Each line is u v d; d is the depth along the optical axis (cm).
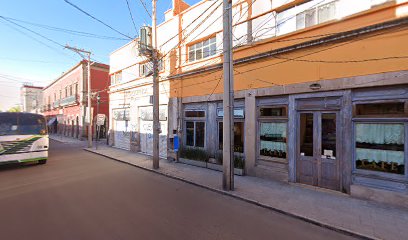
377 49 572
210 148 1028
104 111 2580
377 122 582
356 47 605
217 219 482
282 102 772
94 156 1378
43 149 1062
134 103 1551
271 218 492
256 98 838
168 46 1241
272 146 797
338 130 646
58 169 987
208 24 1028
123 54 1694
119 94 1730
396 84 549
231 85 667
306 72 700
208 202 586
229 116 664
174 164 1064
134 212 512
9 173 902
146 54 1016
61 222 456
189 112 1136
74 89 2695
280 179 759
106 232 415
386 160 571
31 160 1016
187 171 914
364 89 602
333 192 639
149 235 406
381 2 591
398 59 542
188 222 465
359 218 476
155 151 966
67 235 402
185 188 708
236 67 896
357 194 599
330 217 480
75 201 580
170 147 1156
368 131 599
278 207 535
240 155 901
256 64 830
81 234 407
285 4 757
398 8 552
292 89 728
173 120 1179
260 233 423
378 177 578
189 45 1142
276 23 793
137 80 1526
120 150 1595
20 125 1006
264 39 807
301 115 725
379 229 429
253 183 739
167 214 504
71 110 2855
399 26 539
